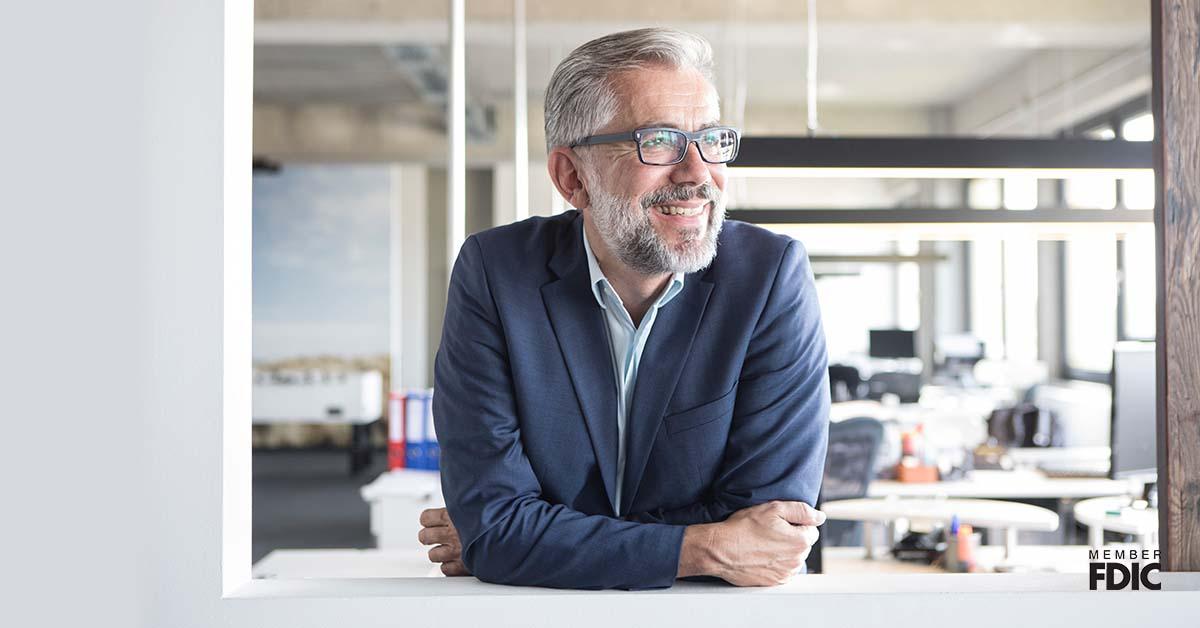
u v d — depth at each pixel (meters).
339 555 3.42
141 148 1.24
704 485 1.43
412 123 10.59
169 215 1.24
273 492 9.18
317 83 9.71
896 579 1.31
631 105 1.34
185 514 1.24
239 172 1.30
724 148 1.35
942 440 5.28
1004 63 9.09
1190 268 1.33
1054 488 4.44
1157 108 1.34
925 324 11.81
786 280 1.45
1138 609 1.25
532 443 1.42
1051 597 1.25
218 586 1.25
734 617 1.25
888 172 2.06
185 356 1.24
